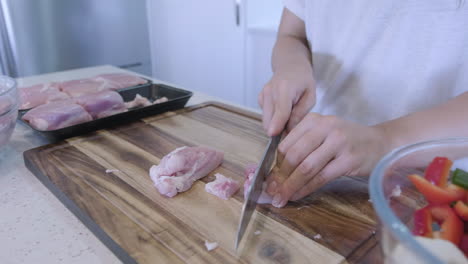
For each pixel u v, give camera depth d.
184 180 0.76
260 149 0.95
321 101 1.12
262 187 0.71
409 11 0.87
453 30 0.82
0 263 0.58
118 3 2.67
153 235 0.63
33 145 1.00
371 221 0.66
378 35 0.95
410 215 0.49
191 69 3.09
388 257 0.38
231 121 1.12
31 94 1.22
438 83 0.88
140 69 3.00
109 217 0.67
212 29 2.77
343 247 0.60
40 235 0.65
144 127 1.08
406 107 0.94
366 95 1.02
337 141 0.61
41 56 2.40
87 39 2.59
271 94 0.83
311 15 1.09
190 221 0.67
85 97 1.13
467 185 0.47
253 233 0.63
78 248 0.62
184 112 1.19
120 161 0.89
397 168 0.48
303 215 0.68
